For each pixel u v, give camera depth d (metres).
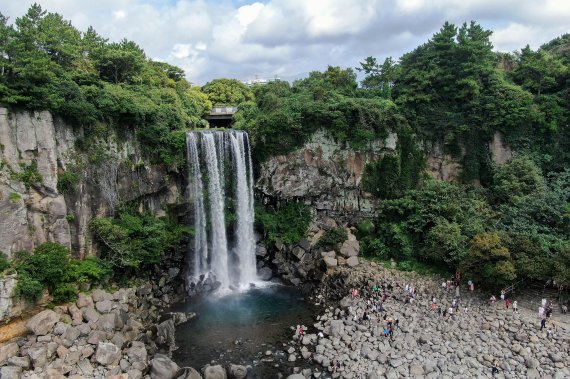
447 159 55.09
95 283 35.69
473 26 54.69
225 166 48.66
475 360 30.11
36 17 36.09
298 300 42.69
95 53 47.12
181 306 41.16
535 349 31.06
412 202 48.72
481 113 53.56
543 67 55.09
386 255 48.59
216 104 70.44
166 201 45.84
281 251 49.94
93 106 36.91
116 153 39.69
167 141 44.12
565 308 35.44
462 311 36.84
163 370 28.53
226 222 48.56
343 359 30.94
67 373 27.16
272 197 52.12
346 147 50.97
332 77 61.31
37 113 32.47
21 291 29.67
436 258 43.41
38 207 32.78
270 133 49.44
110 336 31.38
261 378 29.27
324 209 53.22
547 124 52.19
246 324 37.31
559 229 42.31
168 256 44.88
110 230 37.25
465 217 46.16
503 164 52.72
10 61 31.22
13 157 31.39
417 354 31.02
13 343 27.72
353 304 39.53
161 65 64.69
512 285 38.44
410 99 54.28
